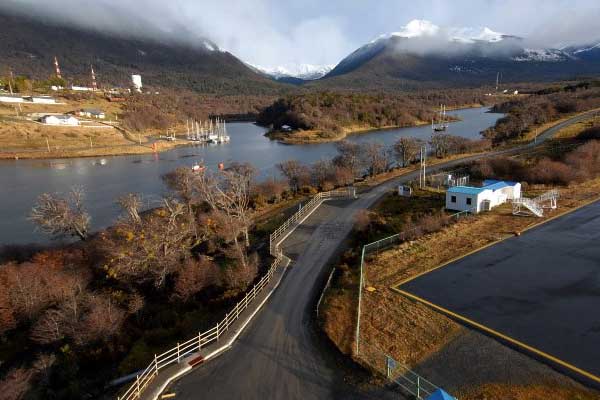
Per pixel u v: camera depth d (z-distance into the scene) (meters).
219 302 30.73
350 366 22.02
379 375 21.09
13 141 133.88
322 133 170.88
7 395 20.95
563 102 141.00
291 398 19.70
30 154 124.81
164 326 29.14
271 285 32.53
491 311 27.34
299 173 71.69
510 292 29.80
